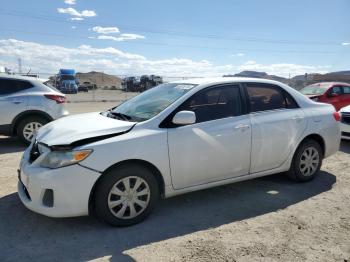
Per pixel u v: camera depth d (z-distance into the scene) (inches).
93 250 135.9
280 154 201.0
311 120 213.0
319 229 155.1
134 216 156.8
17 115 317.1
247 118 187.0
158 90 199.0
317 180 224.2
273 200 189.5
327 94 475.2
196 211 174.1
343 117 334.3
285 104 207.9
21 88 324.2
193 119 160.7
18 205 177.0
